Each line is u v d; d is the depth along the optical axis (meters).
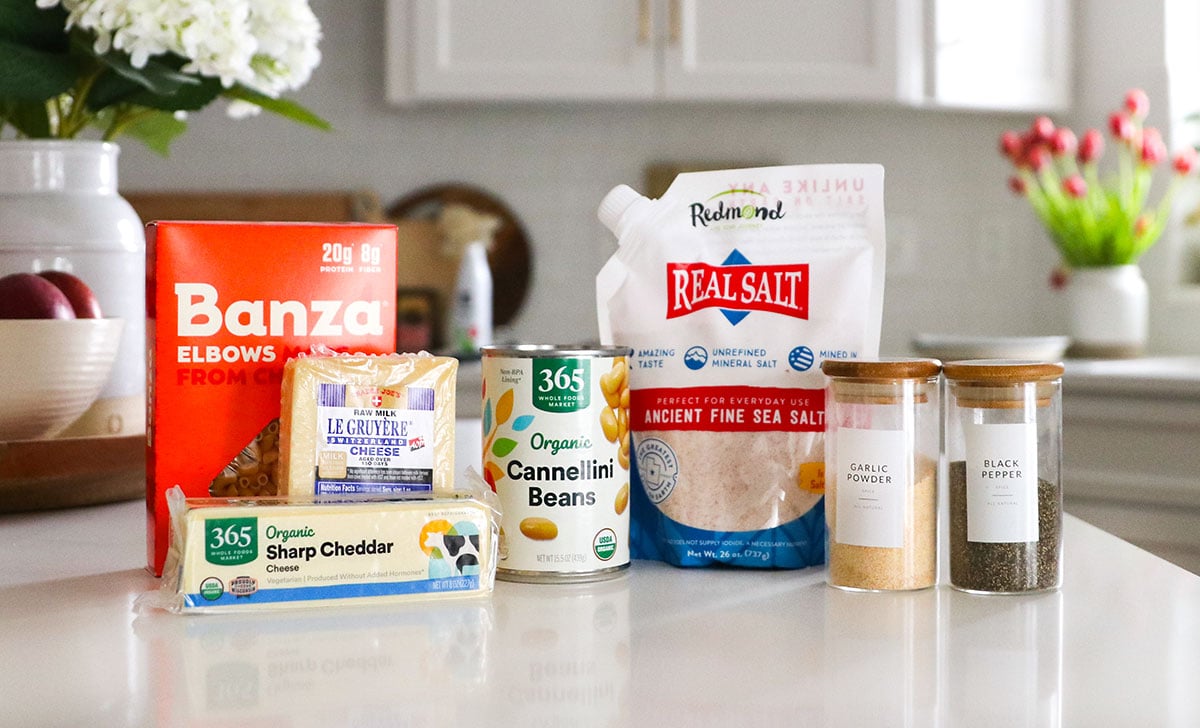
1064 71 2.91
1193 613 0.64
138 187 3.09
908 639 0.59
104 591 0.70
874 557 0.70
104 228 1.03
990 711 0.47
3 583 0.72
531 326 3.13
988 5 2.79
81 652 0.57
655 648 0.57
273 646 0.58
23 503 0.97
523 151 3.11
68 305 0.96
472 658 0.56
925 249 3.11
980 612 0.65
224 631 0.61
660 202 0.81
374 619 0.63
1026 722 0.46
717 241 0.80
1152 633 0.60
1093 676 0.52
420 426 0.72
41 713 0.48
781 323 0.78
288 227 0.75
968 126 3.10
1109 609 0.65
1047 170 2.63
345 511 0.66
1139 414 2.29
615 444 0.75
